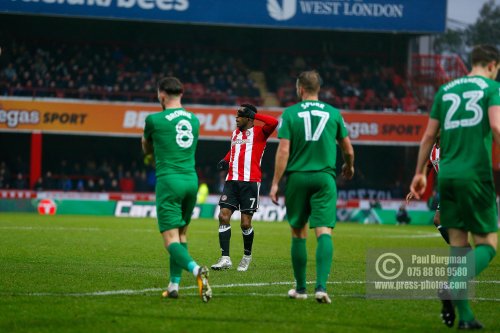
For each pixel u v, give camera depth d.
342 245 64.69
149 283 35.06
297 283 30.77
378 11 134.12
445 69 154.75
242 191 43.12
